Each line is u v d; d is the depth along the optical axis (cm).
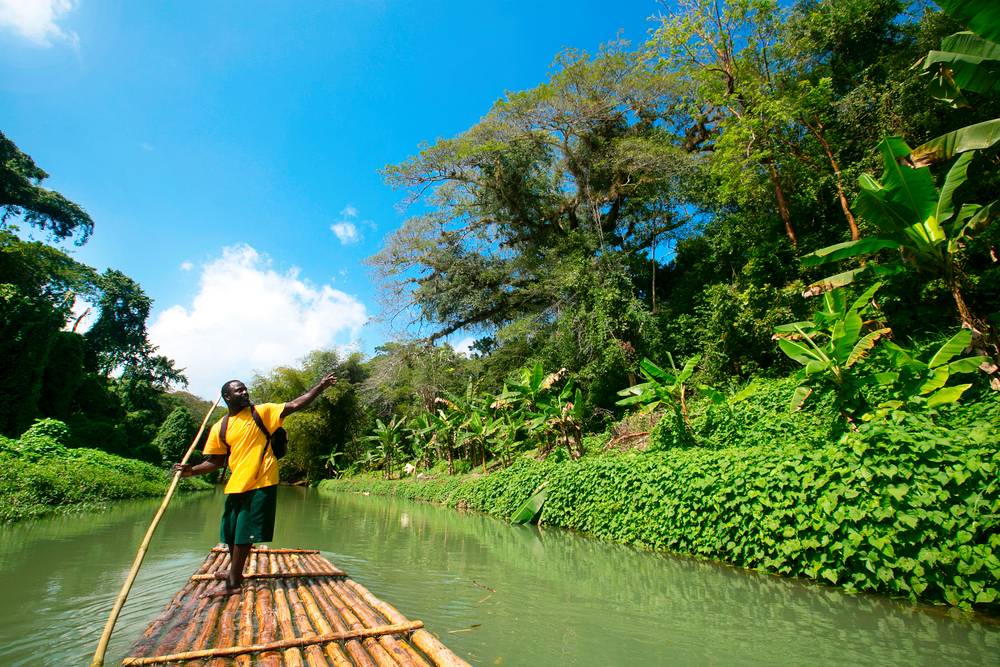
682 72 1580
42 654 289
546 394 1511
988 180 1035
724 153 1370
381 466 3030
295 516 1225
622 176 2091
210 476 2847
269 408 393
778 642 340
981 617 380
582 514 920
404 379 2661
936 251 695
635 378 1728
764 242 1446
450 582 522
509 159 2092
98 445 2047
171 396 4647
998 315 730
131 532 791
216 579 420
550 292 2069
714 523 638
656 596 464
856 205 701
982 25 493
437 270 2439
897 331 1009
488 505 1268
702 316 1670
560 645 335
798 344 805
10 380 1739
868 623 376
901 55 1291
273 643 262
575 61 1911
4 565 527
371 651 262
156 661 240
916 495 426
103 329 3469
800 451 587
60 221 3042
